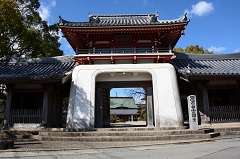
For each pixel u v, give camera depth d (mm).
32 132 13625
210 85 17406
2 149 8891
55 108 17016
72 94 15453
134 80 16625
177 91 15383
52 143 10961
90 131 13500
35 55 25328
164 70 15891
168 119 14625
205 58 19750
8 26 19469
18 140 12078
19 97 17516
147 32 16672
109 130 13773
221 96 17656
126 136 11969
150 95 16109
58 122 17500
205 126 15148
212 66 18047
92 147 9539
